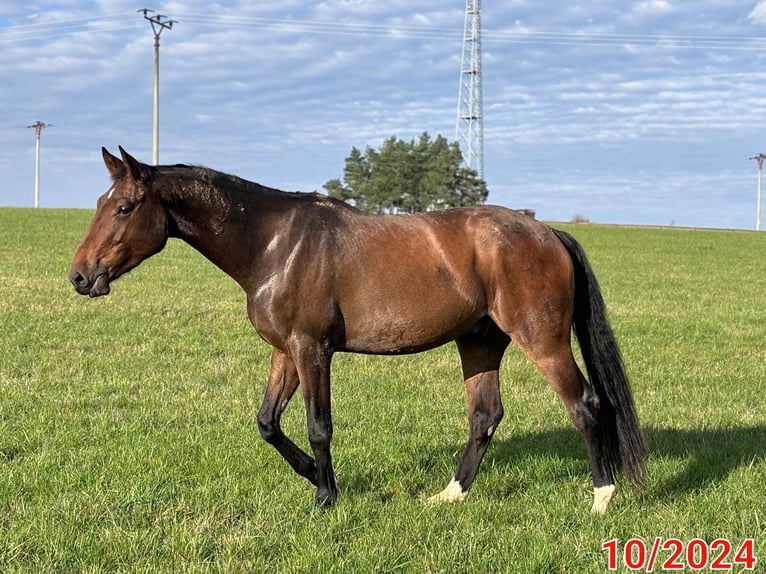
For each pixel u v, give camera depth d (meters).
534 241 5.39
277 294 5.06
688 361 11.48
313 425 5.11
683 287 23.16
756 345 13.09
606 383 5.46
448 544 4.62
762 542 4.63
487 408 5.80
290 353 5.14
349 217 5.36
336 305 5.14
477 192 76.38
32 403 7.91
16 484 5.51
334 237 5.18
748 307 18.42
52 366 9.84
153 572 4.26
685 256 36.19
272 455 6.38
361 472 6.10
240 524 4.98
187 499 5.36
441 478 6.12
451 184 76.75
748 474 5.91
